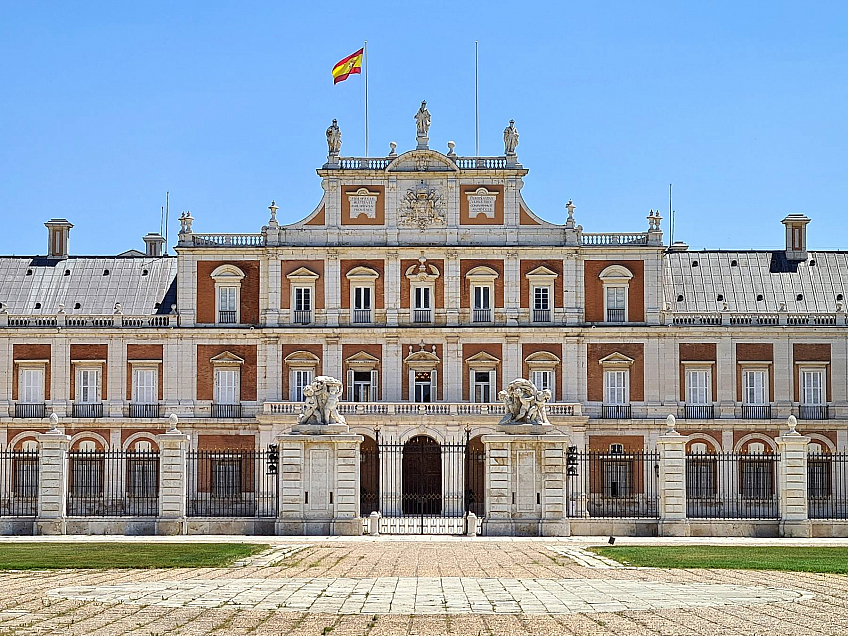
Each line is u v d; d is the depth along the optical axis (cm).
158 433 9125
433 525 6488
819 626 2844
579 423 8912
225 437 9100
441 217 9212
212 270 9250
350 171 9206
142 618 2947
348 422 8700
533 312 9175
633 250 9194
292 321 9181
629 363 9131
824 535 5703
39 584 3556
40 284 9719
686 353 9162
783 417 9106
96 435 9138
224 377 9181
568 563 4281
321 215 9238
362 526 5759
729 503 8994
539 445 5731
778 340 9175
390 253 9181
